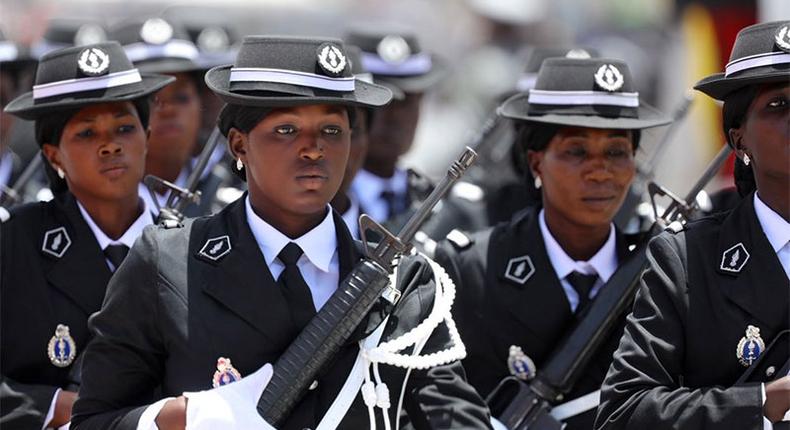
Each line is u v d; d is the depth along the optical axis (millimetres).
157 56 25984
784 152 16078
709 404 15672
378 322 16266
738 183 17203
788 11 30094
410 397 16703
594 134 20062
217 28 31828
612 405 16297
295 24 48094
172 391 16266
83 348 19578
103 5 45719
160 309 16281
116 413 16141
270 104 15977
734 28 34281
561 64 20344
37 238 19750
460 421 16516
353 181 26953
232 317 16219
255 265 16344
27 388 19141
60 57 20016
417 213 16219
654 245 16703
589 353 19516
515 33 46312
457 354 16531
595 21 45875
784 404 15430
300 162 16125
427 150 44500
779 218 16312
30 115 20141
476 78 45812
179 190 20625
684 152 35500
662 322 16328
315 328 16000
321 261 16562
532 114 20406
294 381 15891
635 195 23453
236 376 16109
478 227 26594
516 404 19594
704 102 35188
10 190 25312
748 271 16266
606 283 19703
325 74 16109
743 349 16125
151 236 16625
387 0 49969
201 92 26969
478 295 20359
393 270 16344
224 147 26047
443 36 49406
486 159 28609
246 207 16750
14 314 19375
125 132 20062
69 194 20203
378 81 29297
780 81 16062
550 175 20266
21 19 44500
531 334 20141
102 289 19734
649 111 20781
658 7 43719
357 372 16203
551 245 20406
